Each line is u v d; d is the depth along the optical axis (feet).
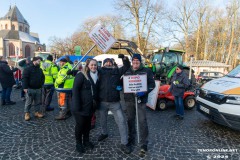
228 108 15.12
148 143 14.57
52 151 13.05
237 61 131.75
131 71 13.12
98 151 13.19
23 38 246.88
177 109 21.18
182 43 130.72
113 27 124.16
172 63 40.86
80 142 13.14
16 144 13.99
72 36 147.43
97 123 18.98
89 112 12.76
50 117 20.39
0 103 26.50
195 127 18.29
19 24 261.85
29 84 18.90
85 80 12.59
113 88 13.23
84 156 12.46
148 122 19.52
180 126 18.49
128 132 14.89
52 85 22.12
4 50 229.45
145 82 12.92
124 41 38.42
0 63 24.63
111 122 19.16
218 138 15.75
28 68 18.74
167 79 34.04
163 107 24.56
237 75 18.22
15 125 17.84
